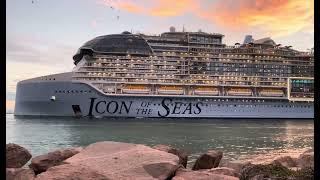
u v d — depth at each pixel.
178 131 83.88
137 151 14.65
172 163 13.16
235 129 91.31
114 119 125.75
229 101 133.25
